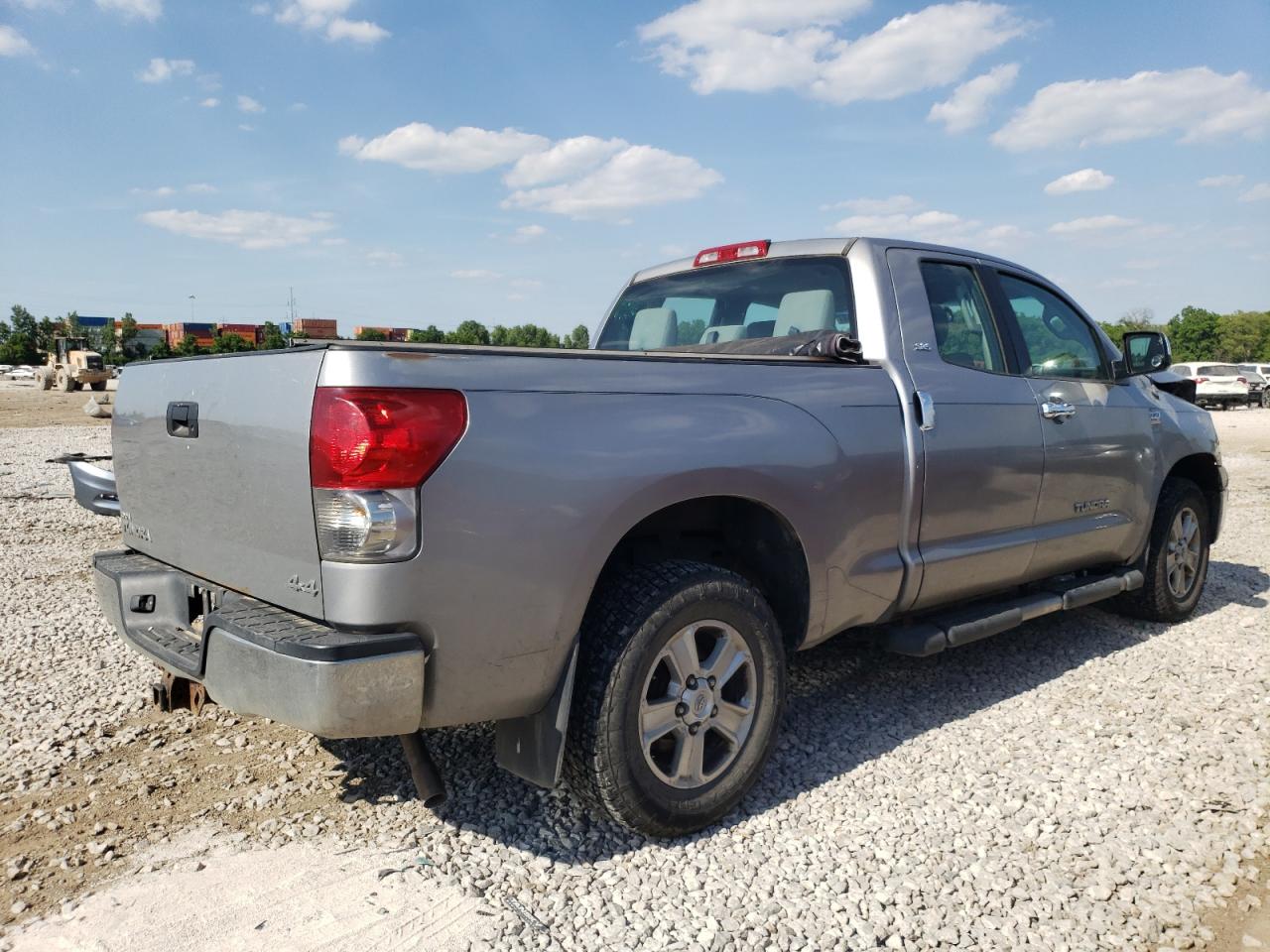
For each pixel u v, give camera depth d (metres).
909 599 3.64
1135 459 4.79
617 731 2.64
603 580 2.81
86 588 5.94
